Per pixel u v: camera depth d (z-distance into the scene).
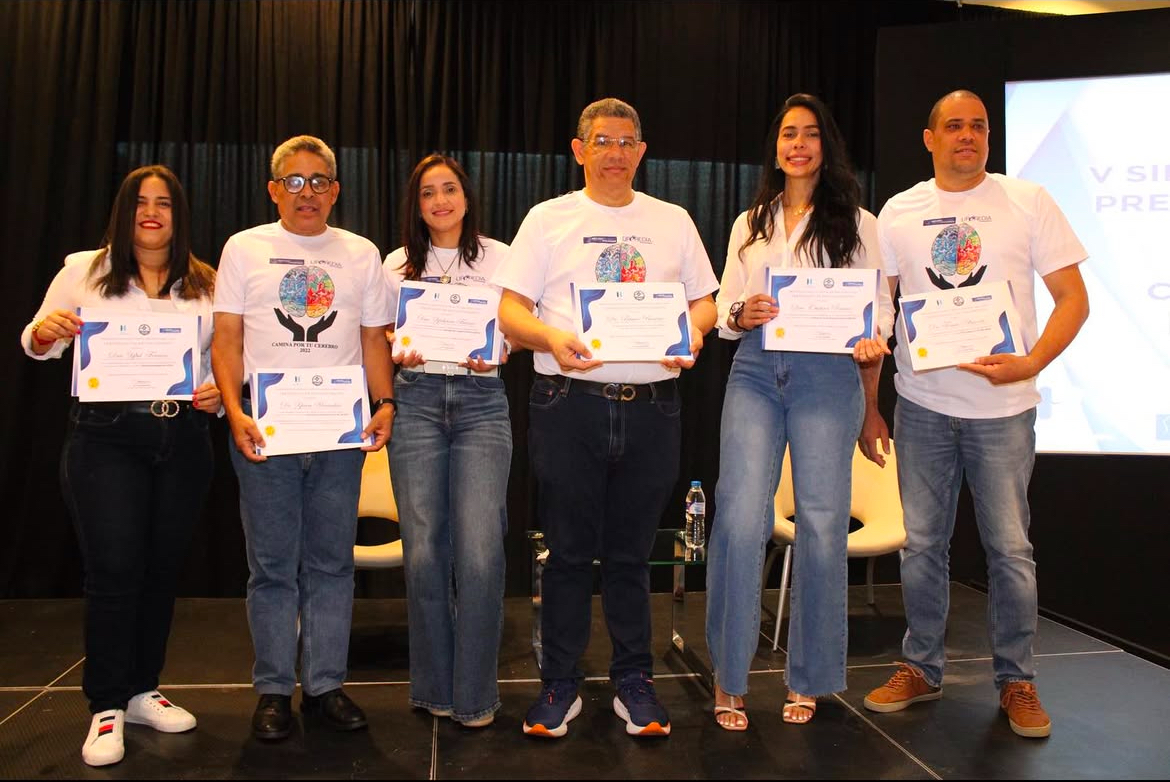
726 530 2.56
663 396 2.48
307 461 2.53
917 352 2.56
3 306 4.22
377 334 2.68
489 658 2.56
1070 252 2.64
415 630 2.62
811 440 2.53
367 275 2.60
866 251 2.61
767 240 2.65
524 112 4.62
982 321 2.53
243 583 4.45
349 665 3.28
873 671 3.20
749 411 2.60
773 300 2.51
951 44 4.20
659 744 2.49
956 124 2.63
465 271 2.80
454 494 2.56
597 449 2.44
